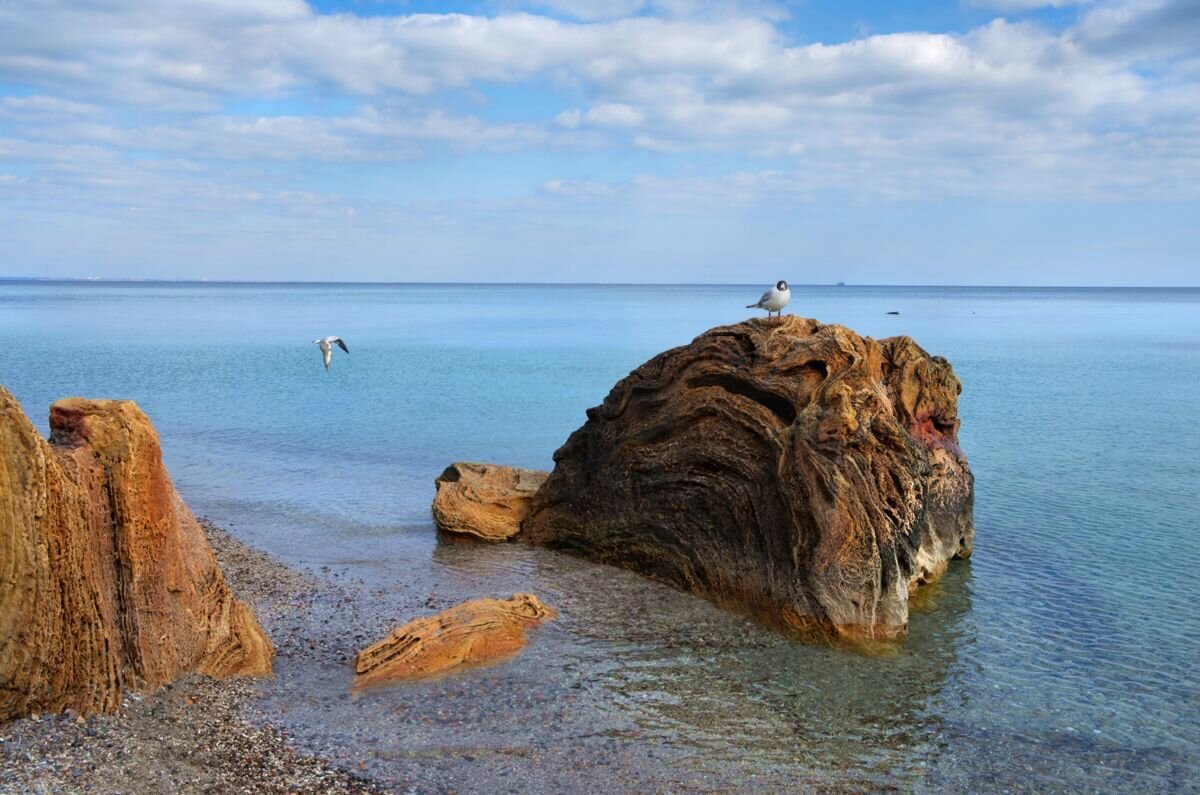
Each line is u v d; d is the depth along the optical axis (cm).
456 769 1209
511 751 1264
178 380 6338
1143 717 1428
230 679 1423
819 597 1722
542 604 1841
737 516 1925
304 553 2295
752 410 1962
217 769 1151
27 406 4825
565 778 1201
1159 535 2477
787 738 1338
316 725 1312
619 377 6619
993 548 2364
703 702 1448
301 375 6738
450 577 2112
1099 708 1459
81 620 1203
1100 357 8400
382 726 1322
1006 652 1684
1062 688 1531
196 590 1405
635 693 1473
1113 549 2350
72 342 9888
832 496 1744
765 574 1838
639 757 1262
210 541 2334
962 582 2098
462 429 4334
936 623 1831
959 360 8112
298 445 3919
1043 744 1339
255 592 1933
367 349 9250
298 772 1171
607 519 2233
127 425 1270
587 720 1369
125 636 1278
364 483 3192
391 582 2066
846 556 1720
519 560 2273
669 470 2091
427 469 3447
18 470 1136
